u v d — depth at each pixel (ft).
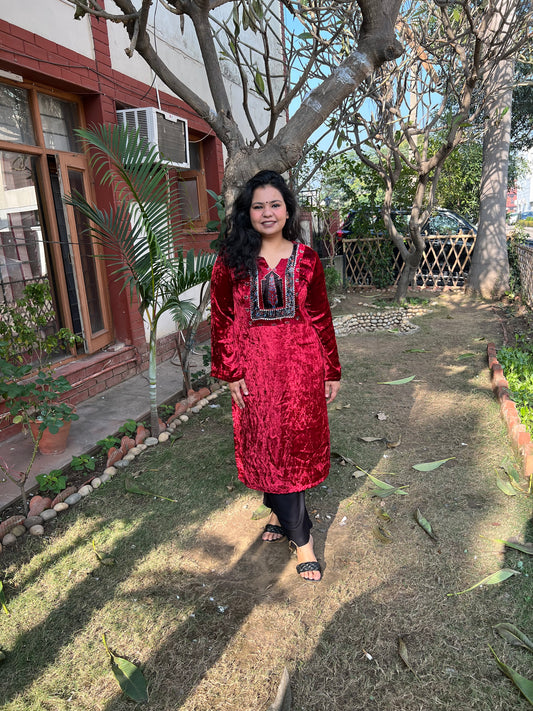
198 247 23.04
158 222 12.11
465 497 10.01
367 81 24.68
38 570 8.46
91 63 15.87
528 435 11.19
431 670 6.31
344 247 37.70
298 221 7.38
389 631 6.93
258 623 7.20
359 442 12.66
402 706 5.89
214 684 6.28
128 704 6.07
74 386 14.96
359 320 26.91
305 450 7.56
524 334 22.47
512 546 8.39
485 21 18.83
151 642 6.93
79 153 16.61
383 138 27.45
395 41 10.27
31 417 11.85
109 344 18.19
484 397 15.11
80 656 6.75
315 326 7.82
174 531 9.43
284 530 8.43
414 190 35.01
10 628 7.26
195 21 11.37
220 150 24.80
